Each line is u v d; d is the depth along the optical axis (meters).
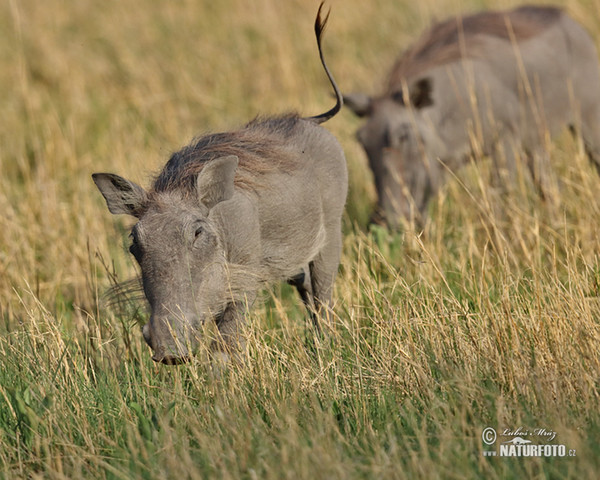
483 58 21.05
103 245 18.62
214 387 12.09
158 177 13.19
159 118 28.55
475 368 12.04
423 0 36.31
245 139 13.80
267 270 13.73
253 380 12.26
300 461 10.08
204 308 11.98
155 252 11.64
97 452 11.41
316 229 14.35
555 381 11.27
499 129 21.17
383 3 38.09
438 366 12.07
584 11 32.06
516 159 19.47
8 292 17.11
